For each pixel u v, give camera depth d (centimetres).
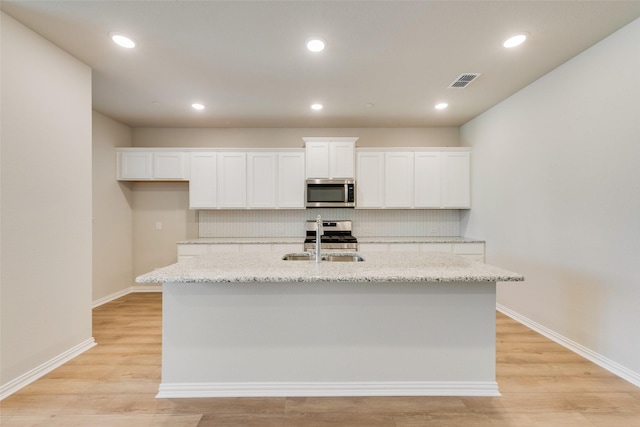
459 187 428
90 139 265
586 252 245
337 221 455
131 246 452
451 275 176
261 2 187
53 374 220
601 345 231
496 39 228
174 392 194
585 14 199
